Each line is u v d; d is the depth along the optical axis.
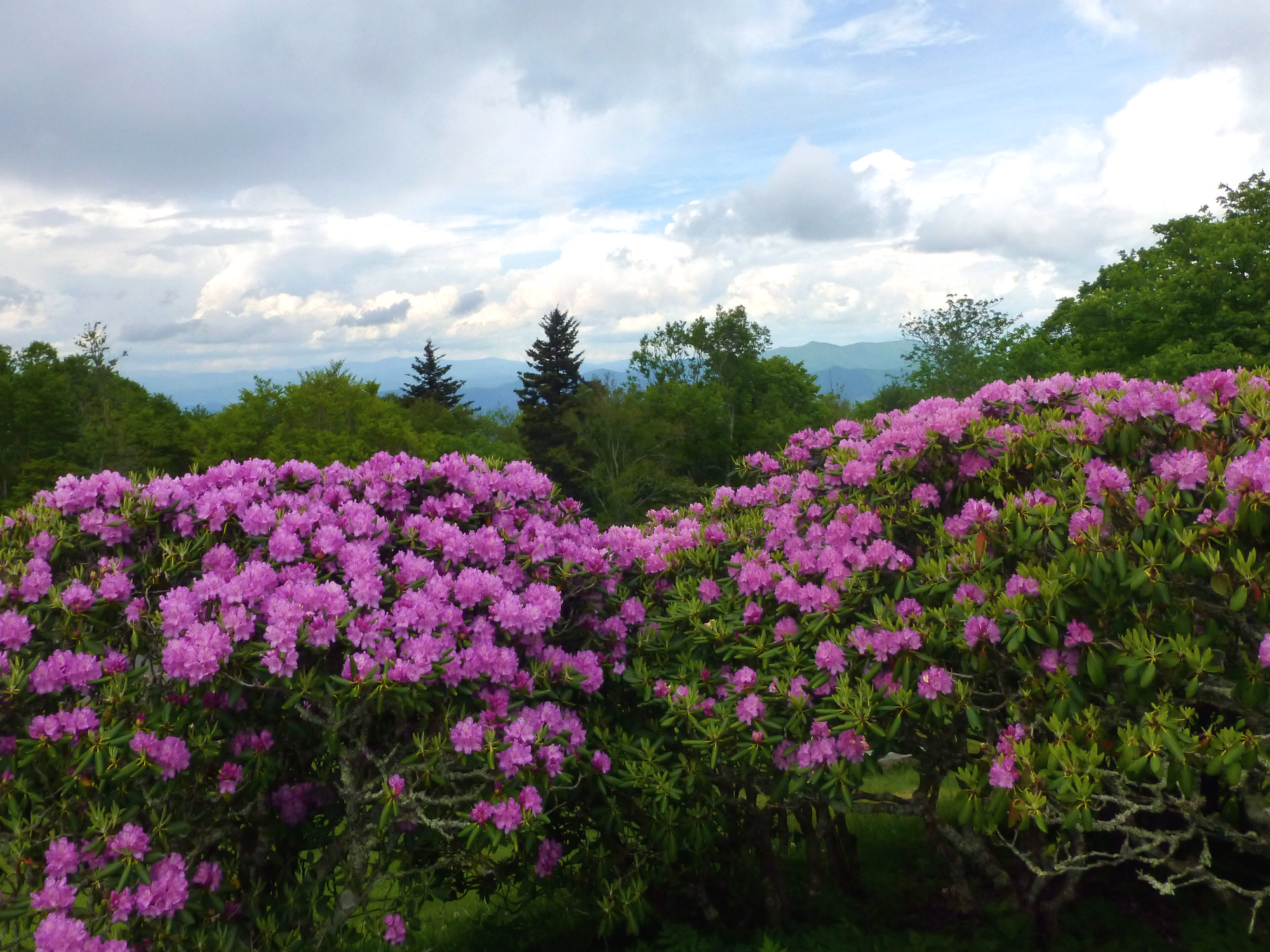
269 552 4.40
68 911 3.58
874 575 4.46
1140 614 3.60
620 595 5.36
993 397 5.12
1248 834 3.48
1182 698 3.64
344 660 3.99
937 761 4.24
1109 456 4.36
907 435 4.91
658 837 4.52
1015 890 4.64
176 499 4.51
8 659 3.85
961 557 4.14
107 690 3.80
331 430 34.72
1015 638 3.65
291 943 4.07
